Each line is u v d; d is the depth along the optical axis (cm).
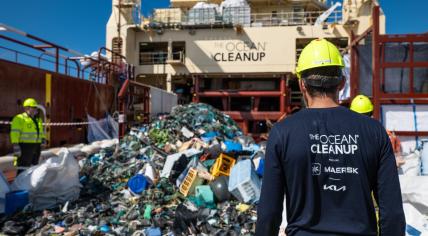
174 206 555
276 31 1794
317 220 152
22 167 681
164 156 864
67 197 592
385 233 149
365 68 783
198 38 1864
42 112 1070
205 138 1066
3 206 527
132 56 1938
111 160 853
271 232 158
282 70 1780
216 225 472
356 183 151
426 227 373
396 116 656
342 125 157
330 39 1808
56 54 1224
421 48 677
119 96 1245
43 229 473
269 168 160
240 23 1838
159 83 2041
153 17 2059
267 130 1459
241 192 552
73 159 616
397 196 148
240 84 1838
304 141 156
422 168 514
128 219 506
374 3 1730
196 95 1597
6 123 898
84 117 1320
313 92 168
